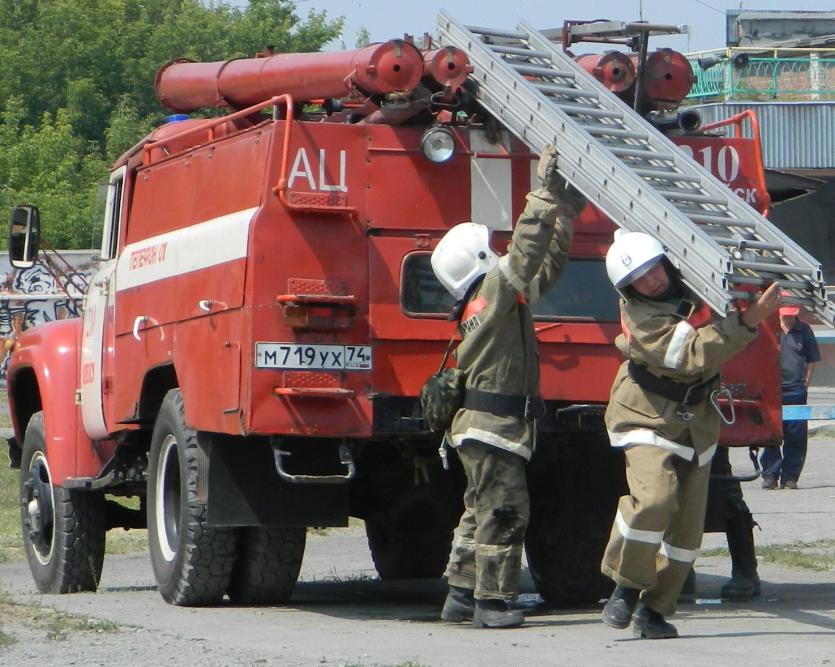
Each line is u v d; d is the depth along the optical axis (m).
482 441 17.78
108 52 140.12
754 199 21.47
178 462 21.02
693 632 17.70
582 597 21.41
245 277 18.69
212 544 20.42
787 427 42.00
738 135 22.11
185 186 21.36
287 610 20.95
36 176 122.00
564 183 18.42
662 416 16.48
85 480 24.16
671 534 16.95
